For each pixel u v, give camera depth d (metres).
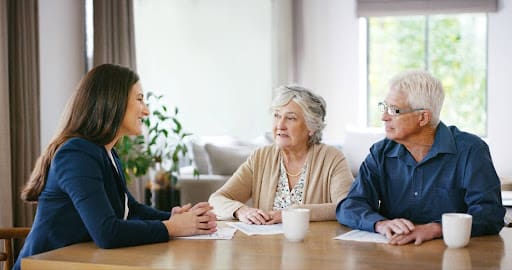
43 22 4.72
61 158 1.81
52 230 1.82
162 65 6.45
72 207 1.83
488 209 1.94
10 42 4.14
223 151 4.89
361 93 6.46
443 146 2.05
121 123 1.93
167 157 5.56
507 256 1.60
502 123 6.16
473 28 6.31
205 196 4.80
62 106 4.97
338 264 1.52
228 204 2.40
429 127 2.08
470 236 1.86
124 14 5.37
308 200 2.53
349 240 1.83
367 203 2.15
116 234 1.72
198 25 6.46
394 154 2.15
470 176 2.00
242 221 2.26
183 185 4.88
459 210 2.08
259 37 6.36
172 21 6.43
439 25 6.39
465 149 2.05
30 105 4.25
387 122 2.09
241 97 6.43
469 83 6.36
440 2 6.16
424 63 6.45
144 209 2.19
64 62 5.00
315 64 6.48
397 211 2.16
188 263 1.54
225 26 6.42
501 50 6.12
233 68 6.43
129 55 5.45
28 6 4.23
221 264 1.53
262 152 2.68
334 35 6.42
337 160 2.56
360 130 5.46
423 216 2.12
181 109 6.48
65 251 1.69
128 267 1.51
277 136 2.54
